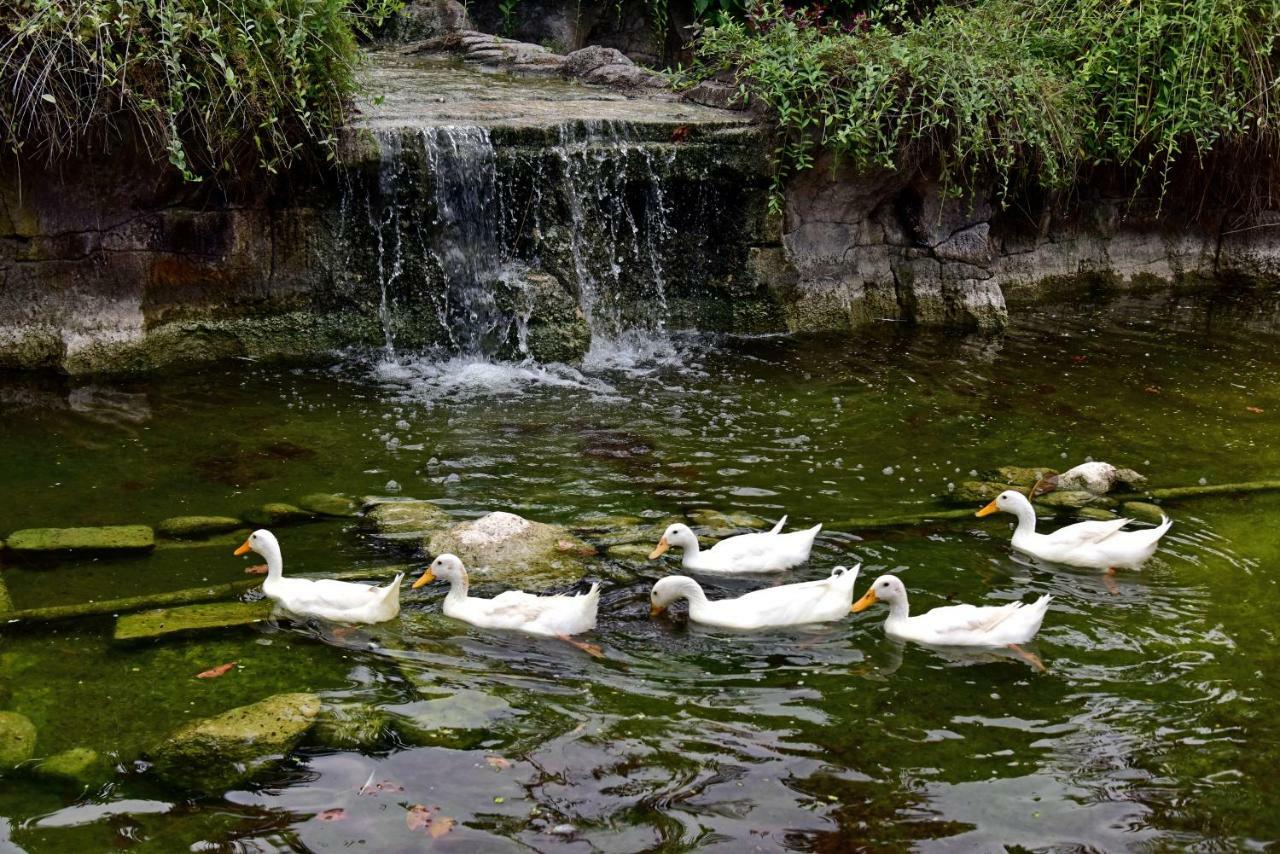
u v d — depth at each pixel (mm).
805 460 7242
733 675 4816
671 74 11492
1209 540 6207
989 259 10922
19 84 7660
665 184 9773
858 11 13289
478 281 9188
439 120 9289
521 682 4715
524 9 13961
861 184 10133
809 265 10195
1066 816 3965
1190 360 9680
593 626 5148
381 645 4965
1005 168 10078
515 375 8727
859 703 4617
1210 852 3812
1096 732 4449
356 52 9070
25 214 8039
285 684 4641
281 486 6578
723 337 9961
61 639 4918
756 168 9781
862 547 6027
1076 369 9344
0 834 3766
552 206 9297
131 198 8297
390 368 8781
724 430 7727
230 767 4113
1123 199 12062
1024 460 7363
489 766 4168
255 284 8773
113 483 6535
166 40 7887
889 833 3861
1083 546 5891
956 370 9227
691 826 3879
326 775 4105
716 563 5723
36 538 5801
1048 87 10602
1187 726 4496
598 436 7539
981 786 4113
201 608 5199
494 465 7000
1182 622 5312
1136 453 7539
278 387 8250
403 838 3805
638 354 9398
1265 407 8523
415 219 8961
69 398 7828
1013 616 5074
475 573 5613
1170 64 11203
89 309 8320
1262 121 11359
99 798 3959
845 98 9891
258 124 8281
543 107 10086
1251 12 11641
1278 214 12570
